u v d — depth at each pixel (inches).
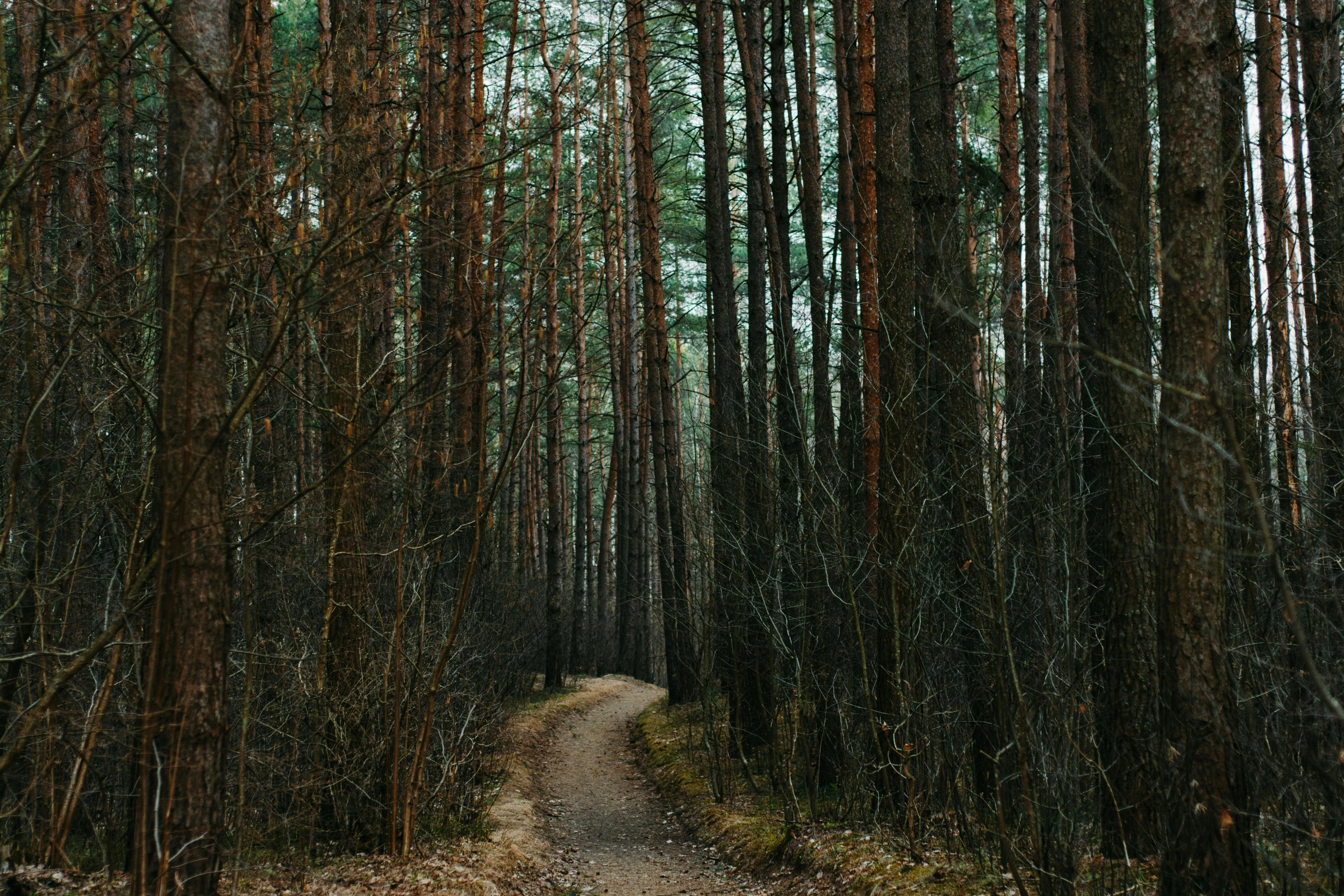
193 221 186.7
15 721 229.1
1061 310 317.7
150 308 241.1
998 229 357.4
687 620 496.4
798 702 348.5
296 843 290.8
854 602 305.3
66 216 288.7
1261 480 230.5
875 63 324.8
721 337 485.7
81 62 235.3
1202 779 173.0
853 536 341.4
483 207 323.3
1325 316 305.4
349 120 260.4
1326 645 190.4
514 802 418.0
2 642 241.6
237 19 252.7
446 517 377.1
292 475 332.5
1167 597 178.1
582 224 337.1
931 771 287.4
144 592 222.1
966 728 283.3
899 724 291.6
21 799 243.6
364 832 300.7
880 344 330.3
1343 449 263.3
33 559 231.9
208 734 182.9
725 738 481.4
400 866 283.7
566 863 354.9
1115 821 226.2
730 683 455.5
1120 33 237.0
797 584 371.2
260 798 281.1
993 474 230.8
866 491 339.9
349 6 297.1
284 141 276.8
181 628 181.5
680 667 676.1
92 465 260.4
